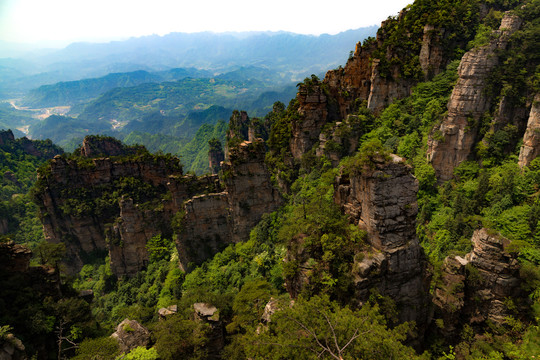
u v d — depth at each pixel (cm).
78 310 3812
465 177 5738
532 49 5400
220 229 6431
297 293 3006
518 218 4588
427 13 7100
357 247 2848
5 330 2436
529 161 5231
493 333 3123
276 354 1947
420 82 6962
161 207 7500
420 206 5947
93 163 8306
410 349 2106
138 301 6381
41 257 4188
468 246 4488
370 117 7275
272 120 12794
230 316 3928
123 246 7375
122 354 3103
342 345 1931
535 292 3119
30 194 8419
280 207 6412
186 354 3278
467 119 5675
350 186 3127
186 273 6288
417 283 2931
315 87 7756
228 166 6525
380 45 7756
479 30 6631
